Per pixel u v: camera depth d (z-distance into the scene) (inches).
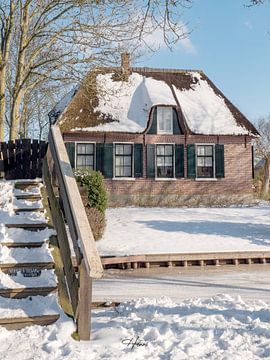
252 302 237.3
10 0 587.5
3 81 589.3
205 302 227.9
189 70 1039.0
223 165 894.4
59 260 209.5
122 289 306.7
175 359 143.2
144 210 763.4
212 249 459.2
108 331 167.9
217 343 161.0
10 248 215.0
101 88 620.4
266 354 150.6
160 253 427.8
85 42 564.1
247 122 930.1
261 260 450.3
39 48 597.6
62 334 158.1
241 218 679.1
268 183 1310.3
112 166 849.5
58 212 235.3
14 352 144.6
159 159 876.6
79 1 543.2
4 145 368.8
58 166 224.8
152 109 872.9
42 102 1008.2
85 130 828.6
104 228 511.8
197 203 875.4
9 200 268.4
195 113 923.4
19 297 184.4
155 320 186.2
